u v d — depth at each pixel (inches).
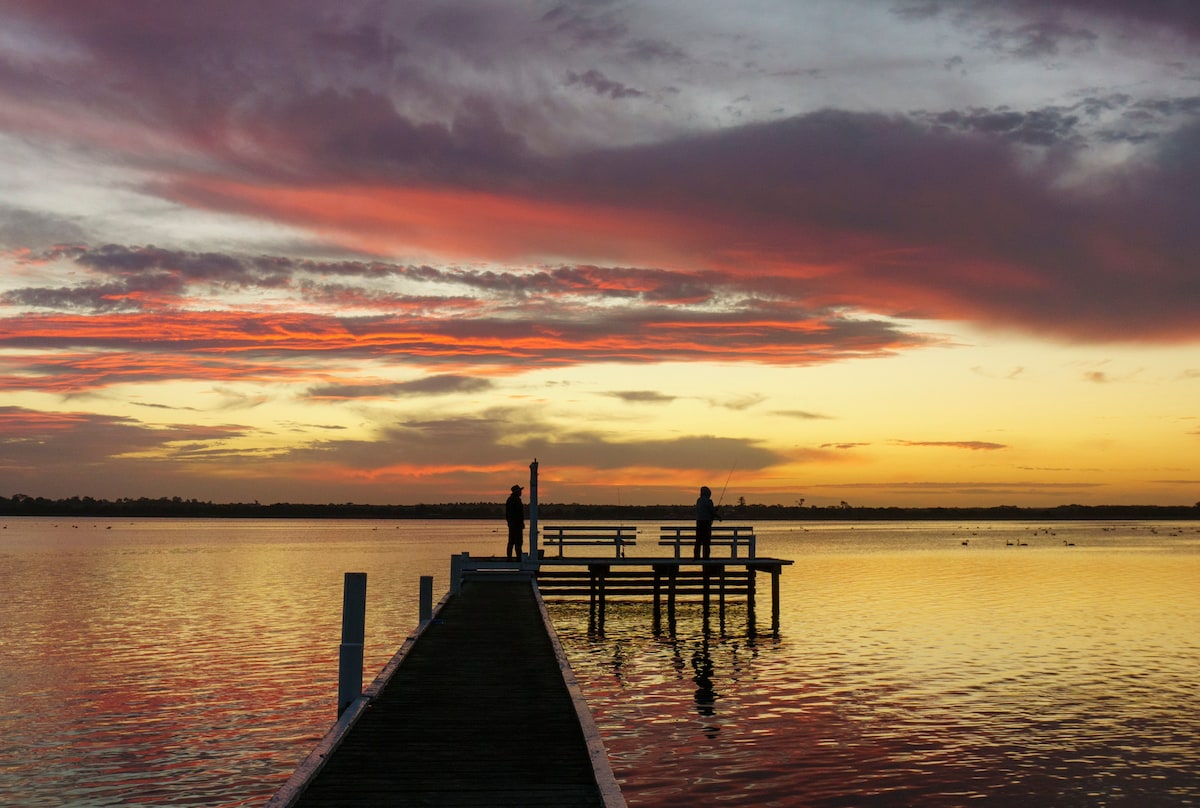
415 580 2191.2
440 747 409.1
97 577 2306.8
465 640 687.1
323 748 394.6
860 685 898.1
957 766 628.7
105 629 1295.5
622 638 1243.8
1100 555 3607.3
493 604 908.6
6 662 1016.9
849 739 694.5
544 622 773.9
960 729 724.0
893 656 1070.4
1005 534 7632.9
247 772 611.5
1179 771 620.7
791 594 1855.3
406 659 610.2
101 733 707.4
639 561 1283.2
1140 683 904.9
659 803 555.8
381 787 357.1
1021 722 745.6
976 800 564.1
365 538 6378.0
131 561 3088.1
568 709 475.5
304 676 930.7
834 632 1279.5
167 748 666.2
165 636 1218.6
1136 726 733.3
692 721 751.7
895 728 726.5
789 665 1015.6
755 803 556.7
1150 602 1685.5
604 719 760.3
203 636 1218.6
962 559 3294.8
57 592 1876.2
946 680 922.7
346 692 482.0
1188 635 1248.2
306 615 1462.8
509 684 534.0
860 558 3390.7
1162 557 3415.4
